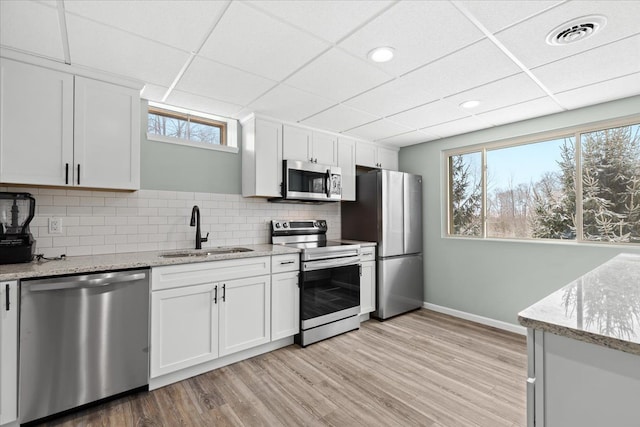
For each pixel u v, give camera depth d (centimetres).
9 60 183
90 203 237
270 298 265
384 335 309
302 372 234
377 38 174
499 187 347
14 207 196
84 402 182
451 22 160
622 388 75
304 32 169
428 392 208
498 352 269
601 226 277
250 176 300
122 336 194
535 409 88
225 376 227
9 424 162
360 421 178
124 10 150
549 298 107
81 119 204
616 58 194
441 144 388
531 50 185
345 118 311
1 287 158
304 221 357
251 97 258
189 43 179
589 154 284
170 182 276
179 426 173
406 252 382
